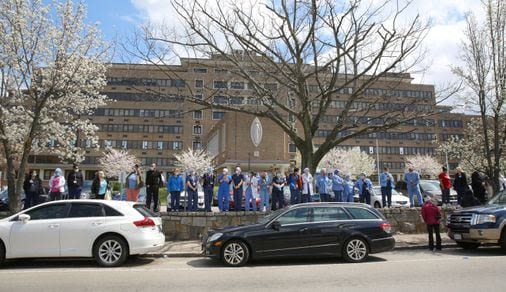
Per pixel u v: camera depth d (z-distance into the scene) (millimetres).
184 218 14188
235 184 15156
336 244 10070
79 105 22328
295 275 8289
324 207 10445
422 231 15945
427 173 79688
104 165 70812
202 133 79062
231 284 7406
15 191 16188
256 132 44719
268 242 9852
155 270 9094
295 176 15414
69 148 23219
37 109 17625
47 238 9445
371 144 85688
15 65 18047
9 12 17953
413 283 7328
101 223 9641
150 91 17484
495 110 16828
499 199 12719
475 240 11508
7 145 16875
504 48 16438
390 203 17047
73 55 19906
